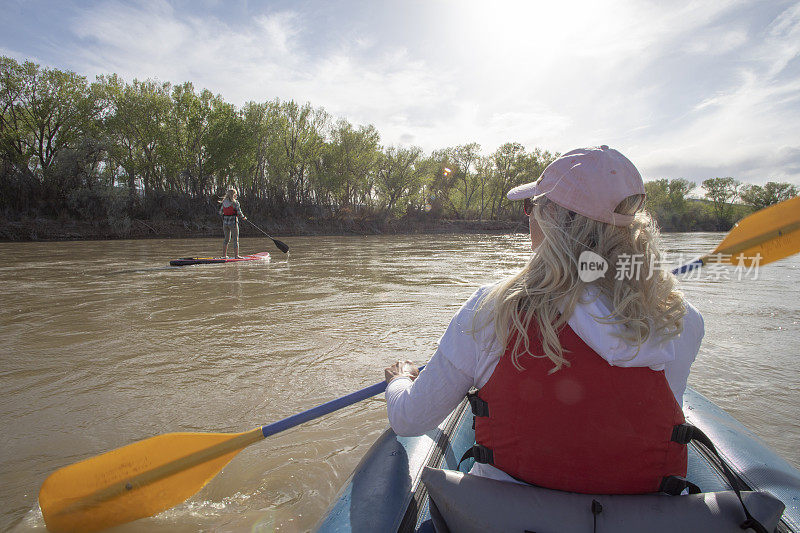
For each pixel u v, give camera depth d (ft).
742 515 2.86
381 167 132.87
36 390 9.95
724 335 14.25
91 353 12.35
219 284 24.11
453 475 3.28
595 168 2.96
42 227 76.33
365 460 4.82
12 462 7.22
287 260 38.40
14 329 14.76
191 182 101.91
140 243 65.26
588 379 2.84
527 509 2.92
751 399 9.63
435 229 130.00
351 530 3.71
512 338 3.01
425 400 3.44
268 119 112.47
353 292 21.62
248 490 6.58
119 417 8.73
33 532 5.63
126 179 93.56
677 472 3.05
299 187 121.49
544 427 2.94
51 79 89.76
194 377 10.69
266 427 5.48
